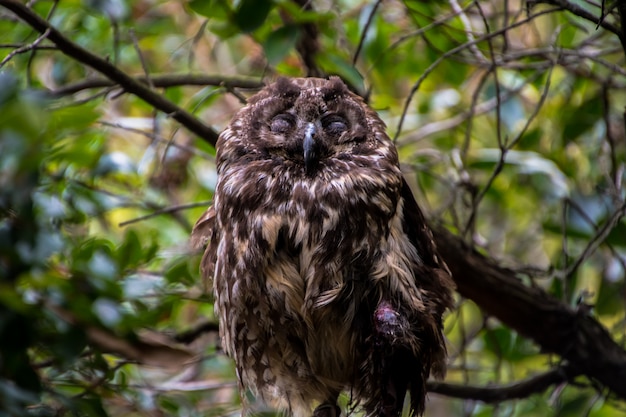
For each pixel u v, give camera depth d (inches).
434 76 517.0
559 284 469.1
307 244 333.7
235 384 422.3
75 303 262.5
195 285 401.7
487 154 503.5
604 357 432.5
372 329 326.0
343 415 390.0
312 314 336.2
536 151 514.0
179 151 478.3
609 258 491.2
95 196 434.3
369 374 332.5
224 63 539.2
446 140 534.3
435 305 343.9
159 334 332.8
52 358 281.9
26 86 387.9
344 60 414.3
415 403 345.1
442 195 548.4
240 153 365.4
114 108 546.6
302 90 371.9
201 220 377.1
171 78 430.0
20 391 244.5
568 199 453.1
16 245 254.1
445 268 368.8
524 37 503.8
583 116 486.6
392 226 343.9
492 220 568.4
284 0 385.7
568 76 505.0
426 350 339.9
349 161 352.8
